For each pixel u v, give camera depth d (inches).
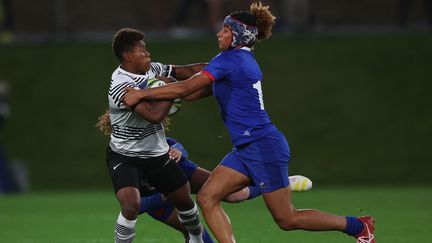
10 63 3501.5
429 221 1819.6
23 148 3225.9
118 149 1167.6
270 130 1114.1
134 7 3996.1
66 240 1596.9
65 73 3459.6
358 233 1139.9
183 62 3442.4
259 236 1585.9
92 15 3978.8
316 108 3316.9
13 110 3334.2
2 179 2849.4
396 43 3545.8
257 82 1115.3
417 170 3129.9
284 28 3774.6
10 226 1836.9
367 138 3223.4
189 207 1194.6
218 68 1096.8
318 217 1125.1
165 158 1179.9
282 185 1114.1
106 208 2222.0
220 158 3134.8
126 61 1152.8
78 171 3134.8
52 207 2274.9
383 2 4057.6
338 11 4050.2
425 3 3890.3
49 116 3319.4
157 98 1099.9
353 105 3324.3
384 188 2881.4
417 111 3312.0
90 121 3302.2
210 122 3230.8
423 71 3432.6
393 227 1708.9
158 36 3764.8
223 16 3804.1
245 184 1125.1
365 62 3472.0
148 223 1830.7
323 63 3472.0
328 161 3147.1
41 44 3585.1
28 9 3954.2
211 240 1254.9
